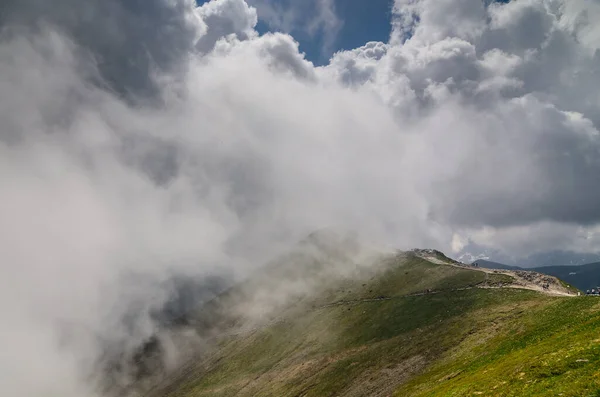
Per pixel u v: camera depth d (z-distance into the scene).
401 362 117.81
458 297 145.50
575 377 36.50
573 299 84.19
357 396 113.62
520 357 55.91
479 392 46.94
